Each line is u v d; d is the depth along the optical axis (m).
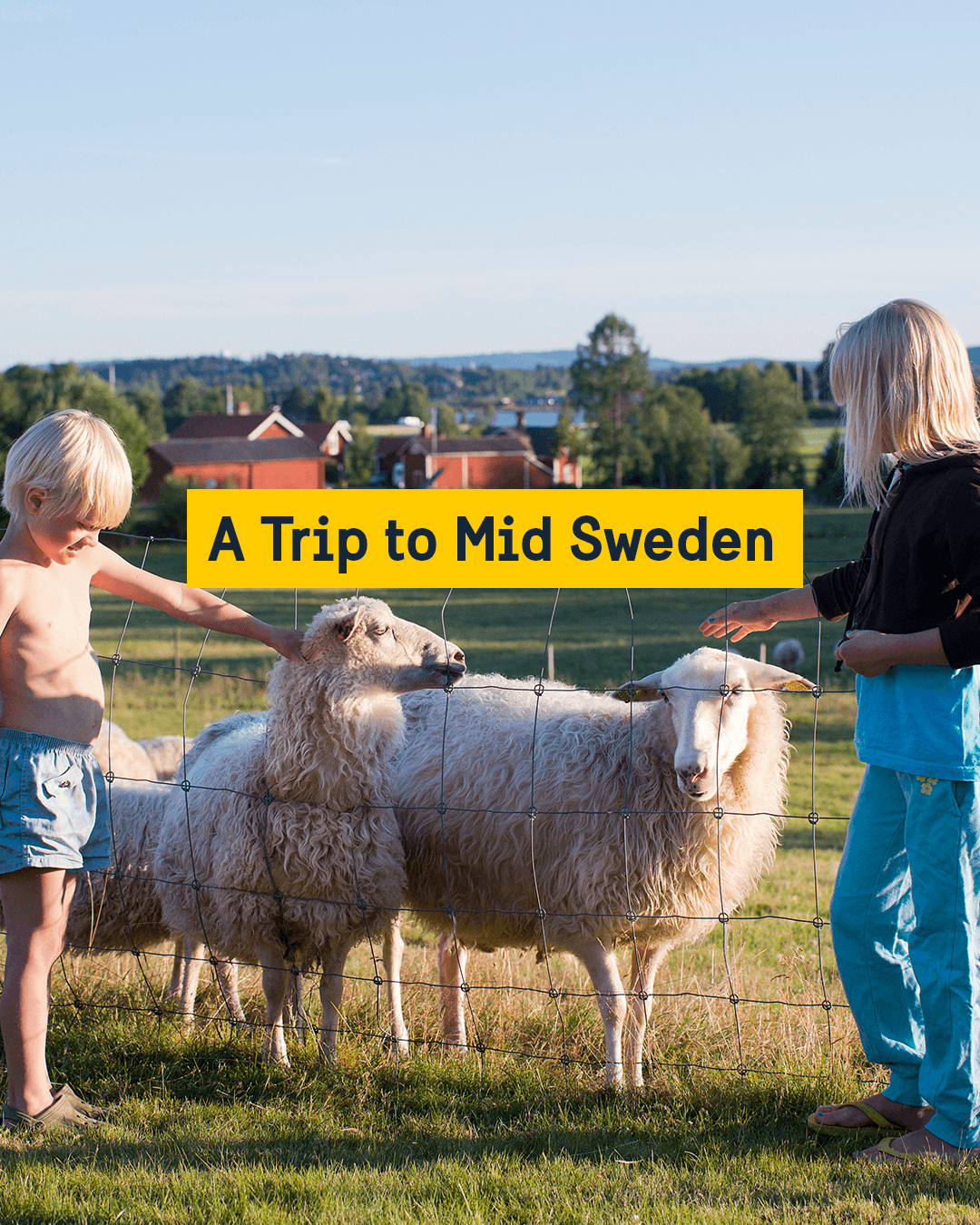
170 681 21.98
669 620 35.56
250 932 4.46
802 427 92.19
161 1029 4.57
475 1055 4.35
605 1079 4.13
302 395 179.12
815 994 5.25
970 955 3.30
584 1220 3.05
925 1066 3.44
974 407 3.39
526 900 4.77
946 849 3.28
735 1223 3.02
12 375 80.69
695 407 93.12
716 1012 4.83
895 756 3.35
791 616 4.23
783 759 4.77
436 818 4.92
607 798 4.56
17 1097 3.71
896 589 3.32
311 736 4.34
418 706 5.30
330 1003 4.43
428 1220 3.02
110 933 5.31
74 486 3.49
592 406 97.06
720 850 4.46
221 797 4.58
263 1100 4.00
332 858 4.34
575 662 26.88
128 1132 3.64
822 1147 3.59
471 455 94.81
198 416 96.00
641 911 4.48
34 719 3.56
